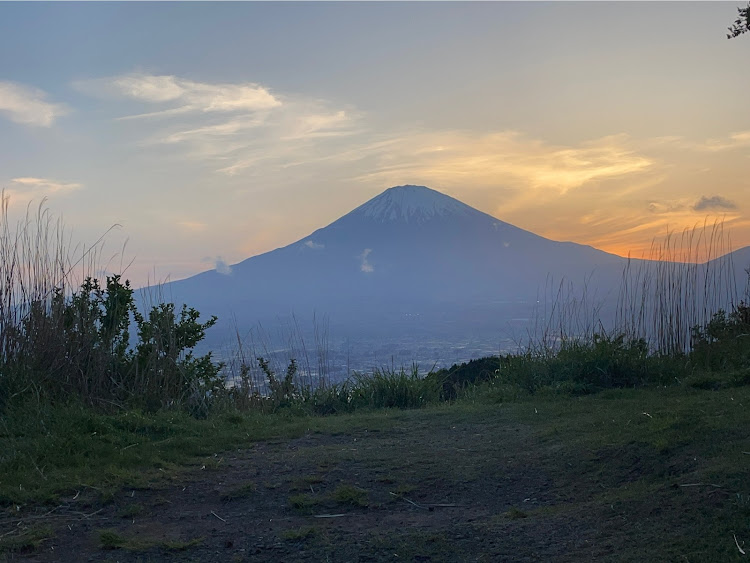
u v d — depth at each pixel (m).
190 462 5.55
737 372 7.56
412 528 3.99
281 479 5.04
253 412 7.97
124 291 8.70
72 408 6.65
